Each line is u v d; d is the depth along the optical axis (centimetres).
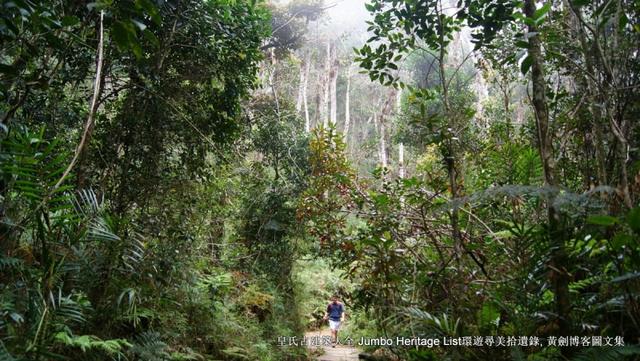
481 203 374
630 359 221
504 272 296
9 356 182
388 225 407
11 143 225
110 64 394
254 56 518
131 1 200
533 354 242
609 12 313
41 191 228
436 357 279
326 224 511
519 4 298
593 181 362
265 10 521
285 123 898
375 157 1872
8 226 239
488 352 266
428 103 1023
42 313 224
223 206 714
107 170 428
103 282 326
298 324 810
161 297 407
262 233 791
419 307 342
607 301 231
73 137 444
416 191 428
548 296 272
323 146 579
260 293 693
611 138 342
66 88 480
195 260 566
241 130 589
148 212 451
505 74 536
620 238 206
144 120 444
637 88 328
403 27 403
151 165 450
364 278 440
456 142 364
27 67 290
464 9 366
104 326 328
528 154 336
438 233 406
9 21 218
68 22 232
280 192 790
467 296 309
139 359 342
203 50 446
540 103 266
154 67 416
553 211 246
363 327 726
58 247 279
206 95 505
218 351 509
